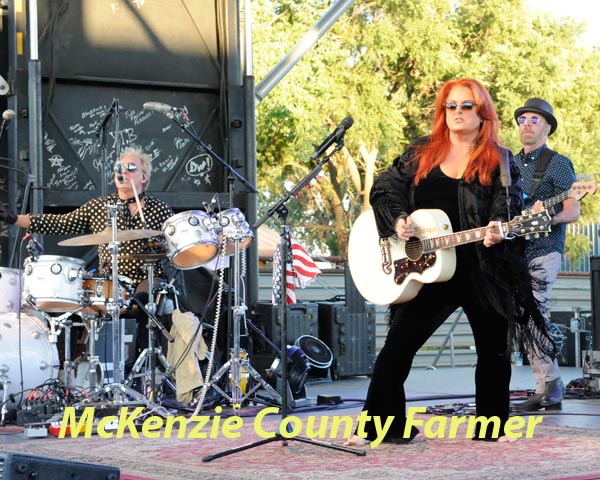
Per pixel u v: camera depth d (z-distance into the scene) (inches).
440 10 965.8
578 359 412.2
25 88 331.6
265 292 439.5
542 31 1020.5
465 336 459.8
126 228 259.6
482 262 179.3
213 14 363.6
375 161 1015.0
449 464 165.3
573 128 996.6
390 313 194.2
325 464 168.2
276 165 919.0
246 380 273.7
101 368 263.6
